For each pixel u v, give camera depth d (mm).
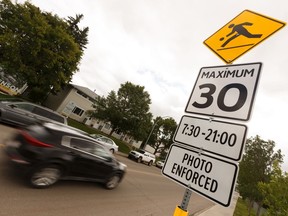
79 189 6508
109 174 7418
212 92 2234
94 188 7195
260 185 6996
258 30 2346
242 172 16172
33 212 4215
